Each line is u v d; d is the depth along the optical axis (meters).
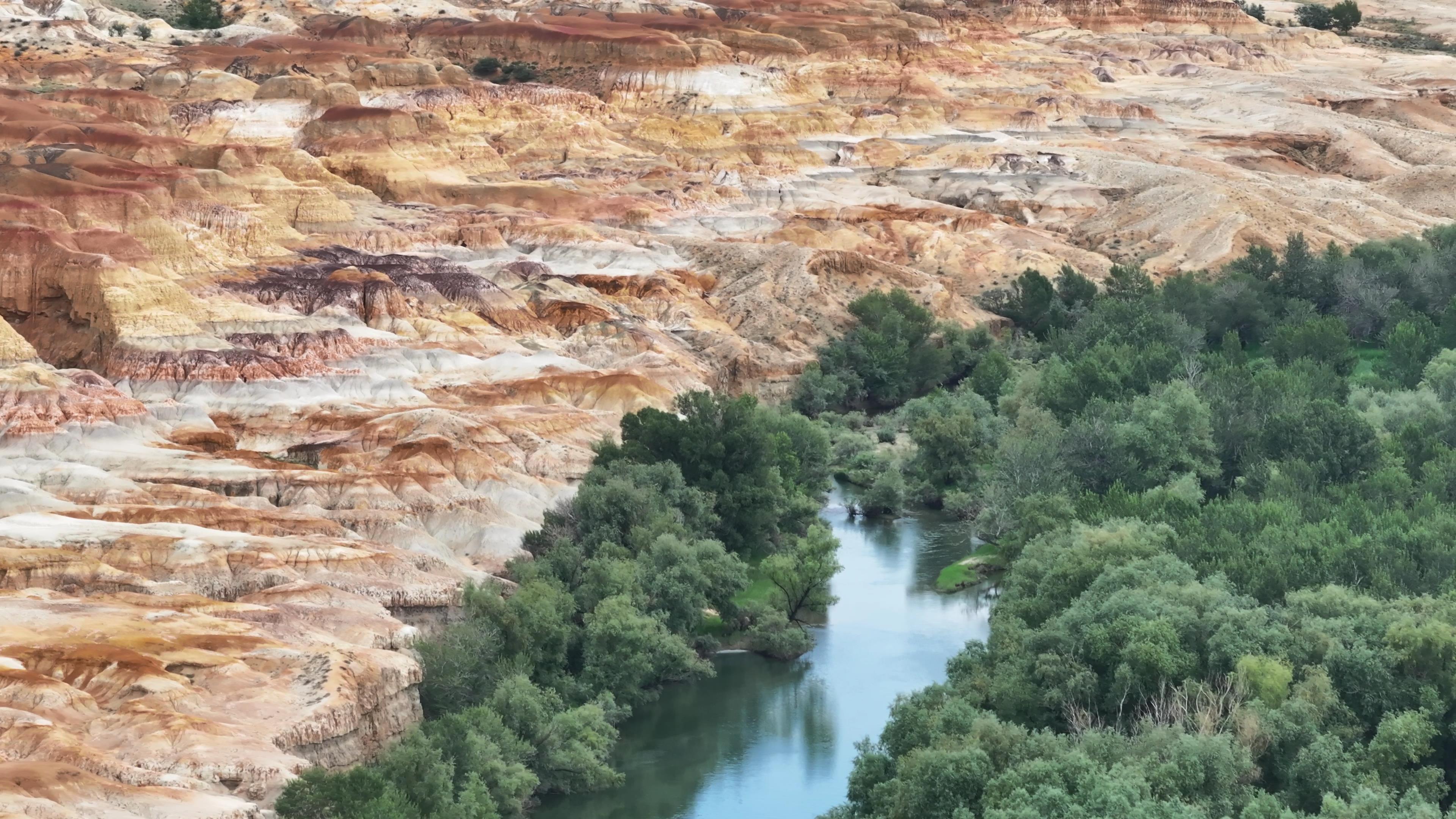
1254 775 96.88
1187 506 138.00
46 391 144.50
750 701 122.19
